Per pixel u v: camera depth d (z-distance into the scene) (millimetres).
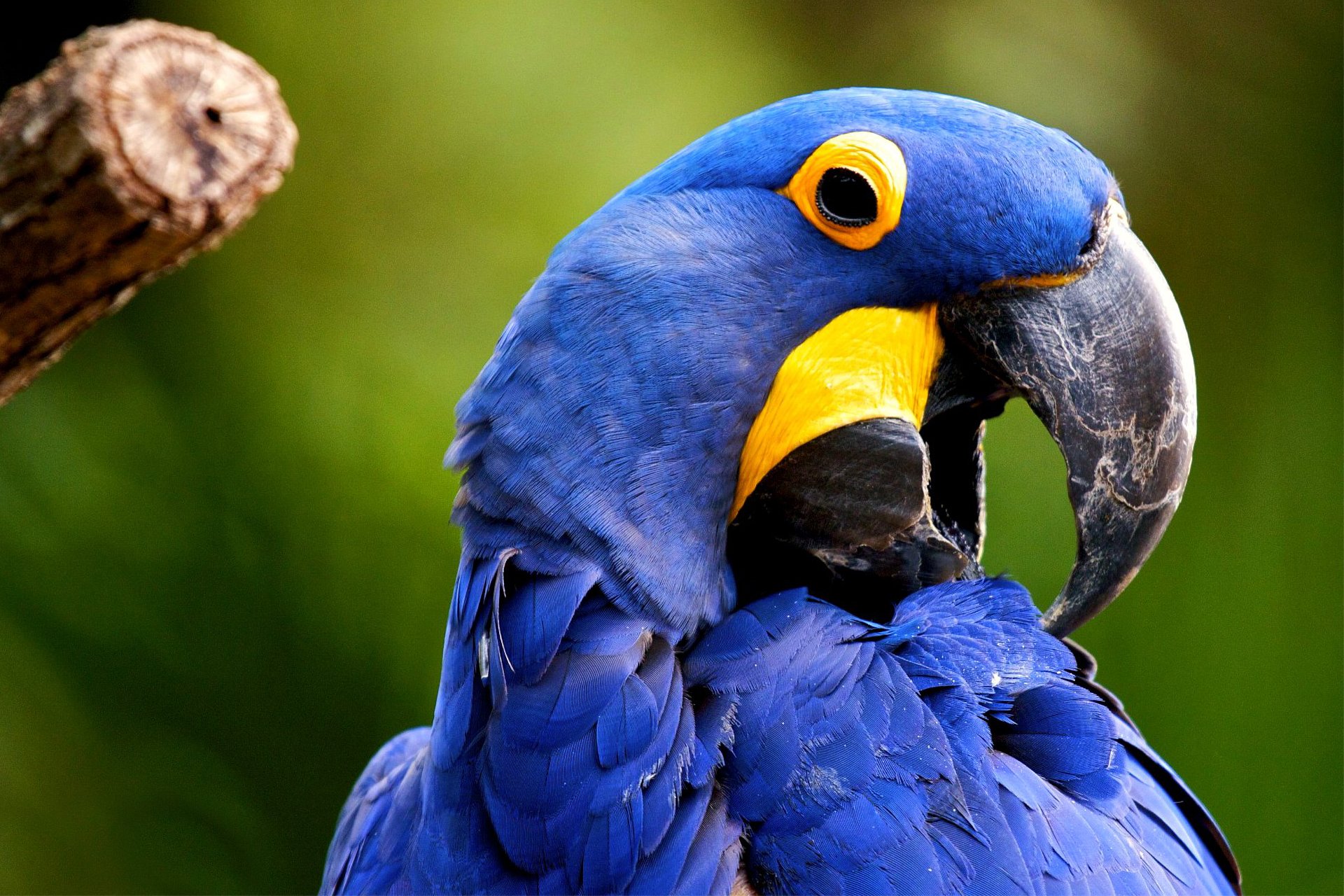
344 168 10367
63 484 9836
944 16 11625
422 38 10508
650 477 4621
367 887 4992
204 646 9664
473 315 9969
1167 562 9609
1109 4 11844
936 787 4367
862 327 4852
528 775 4328
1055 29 11617
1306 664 9227
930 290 4844
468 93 10359
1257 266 11414
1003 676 4688
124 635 9672
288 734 9727
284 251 10375
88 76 2758
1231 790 8930
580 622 4520
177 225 2854
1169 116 11711
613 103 10289
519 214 10117
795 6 11375
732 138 4961
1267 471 10281
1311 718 9062
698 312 4727
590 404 4621
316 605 9602
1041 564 8719
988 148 4730
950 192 4723
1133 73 11625
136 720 9758
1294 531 9891
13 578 9656
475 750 4520
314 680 9625
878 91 4965
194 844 9797
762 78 10758
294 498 9656
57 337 3061
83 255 2883
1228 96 11773
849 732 4414
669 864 4277
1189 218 11586
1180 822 4883
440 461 9531
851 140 4773
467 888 4426
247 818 9805
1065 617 4875
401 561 9531
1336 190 11508
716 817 4375
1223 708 9078
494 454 4660
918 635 4750
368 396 9773
